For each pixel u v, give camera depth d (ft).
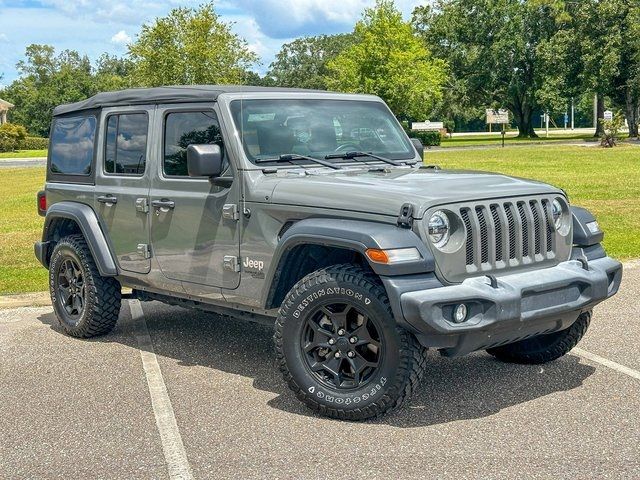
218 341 22.97
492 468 13.65
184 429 15.97
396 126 21.52
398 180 17.21
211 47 132.67
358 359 16.03
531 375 19.07
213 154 17.71
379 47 204.95
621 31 206.18
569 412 16.40
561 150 145.18
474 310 15.33
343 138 20.07
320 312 16.37
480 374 19.25
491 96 258.16
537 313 16.07
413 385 15.62
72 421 16.60
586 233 18.24
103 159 22.40
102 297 22.79
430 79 211.00
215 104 18.99
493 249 16.17
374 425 15.93
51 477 13.82
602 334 22.61
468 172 18.90
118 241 21.79
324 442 15.07
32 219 56.59
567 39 216.54
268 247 17.62
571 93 232.94
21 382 19.38
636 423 15.67
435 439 15.08
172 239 19.99
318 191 16.83
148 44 132.77
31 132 398.01
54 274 23.97
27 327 25.05
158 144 20.48
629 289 28.50
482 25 252.83
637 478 13.12
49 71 460.96
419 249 15.24
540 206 17.11
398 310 14.92
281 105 19.56
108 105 22.35
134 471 13.98
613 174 82.84
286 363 16.51
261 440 15.28
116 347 22.49
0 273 34.30
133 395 18.20
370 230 15.43
